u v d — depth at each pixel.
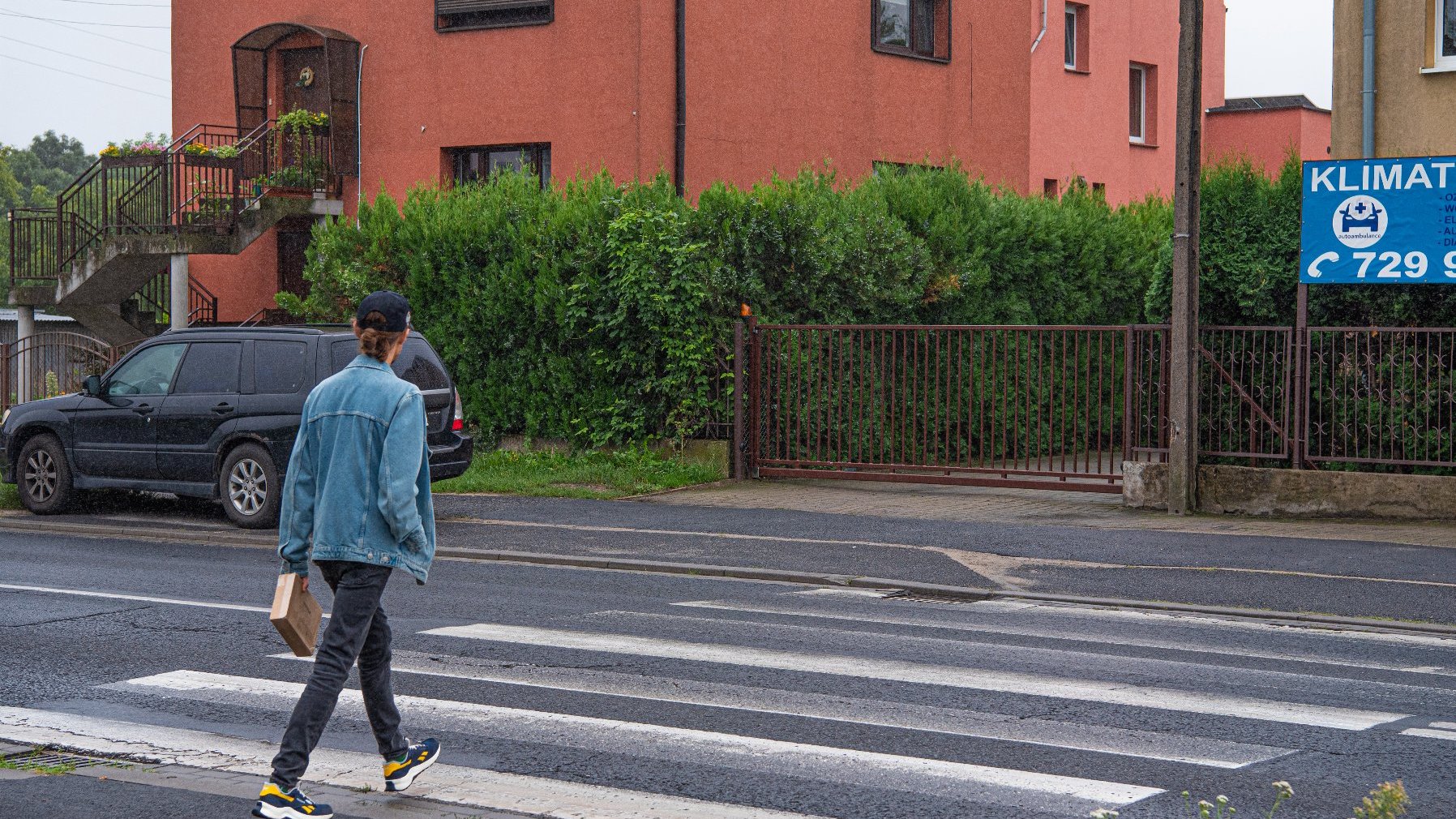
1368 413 13.59
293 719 4.93
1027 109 26.77
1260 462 14.45
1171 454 14.13
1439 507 13.13
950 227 18.17
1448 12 14.58
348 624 5.02
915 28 24.86
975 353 18.58
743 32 21.58
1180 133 13.85
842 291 17.34
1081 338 20.00
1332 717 6.64
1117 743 6.18
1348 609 9.52
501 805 5.32
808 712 6.71
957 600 10.04
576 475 16.55
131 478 14.27
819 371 16.53
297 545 5.09
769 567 11.20
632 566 11.41
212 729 6.45
